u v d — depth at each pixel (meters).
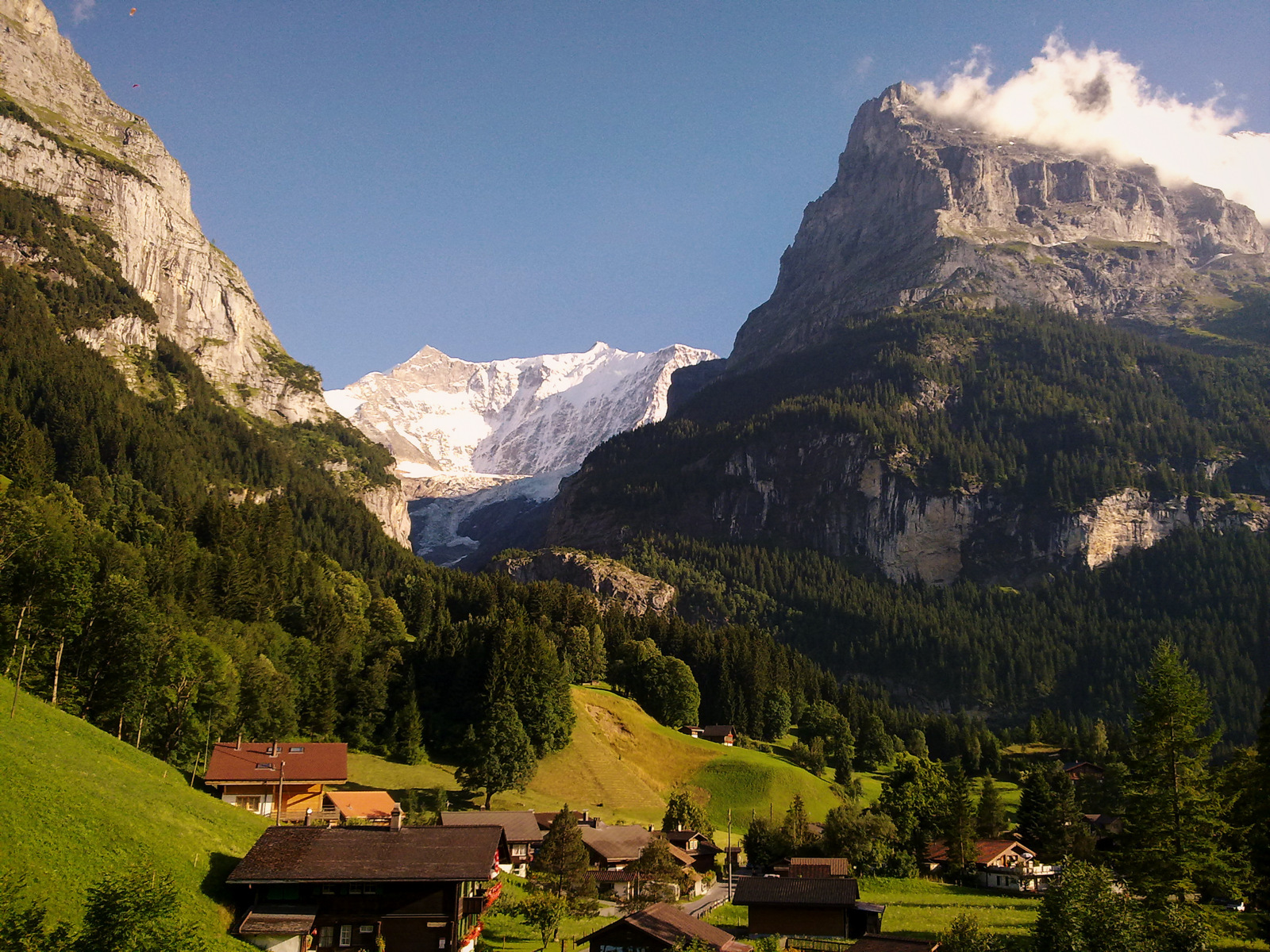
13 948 46.75
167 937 50.44
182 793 81.81
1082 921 63.19
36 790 64.69
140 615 100.06
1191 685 81.12
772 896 93.00
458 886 69.38
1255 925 74.25
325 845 71.44
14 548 91.12
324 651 164.50
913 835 150.88
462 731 161.62
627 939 74.31
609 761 172.25
